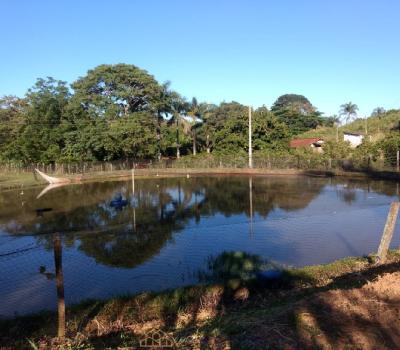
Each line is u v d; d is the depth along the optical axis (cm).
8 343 747
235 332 645
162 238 1586
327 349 572
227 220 1889
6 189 3284
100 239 1606
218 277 1112
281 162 4450
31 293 1070
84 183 3725
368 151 4228
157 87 5412
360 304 712
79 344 706
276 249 1382
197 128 6119
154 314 866
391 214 1079
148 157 5494
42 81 5303
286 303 824
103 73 5272
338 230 1636
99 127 4959
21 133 5278
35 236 1692
